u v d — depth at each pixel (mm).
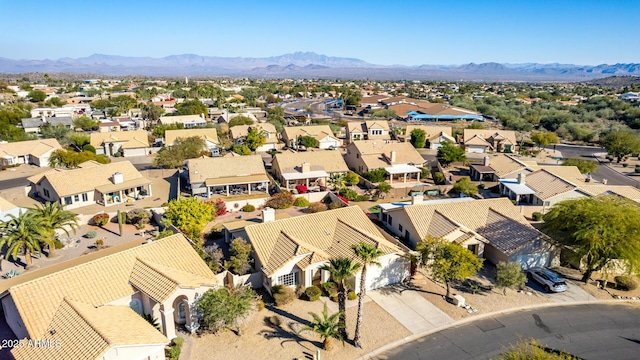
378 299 38562
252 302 34688
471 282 41812
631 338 33219
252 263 41875
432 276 39094
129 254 35688
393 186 76875
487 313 36500
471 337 33188
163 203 63469
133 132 108812
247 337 32688
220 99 197375
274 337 32750
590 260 41375
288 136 116000
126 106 172125
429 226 47875
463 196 70000
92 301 31219
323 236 44344
